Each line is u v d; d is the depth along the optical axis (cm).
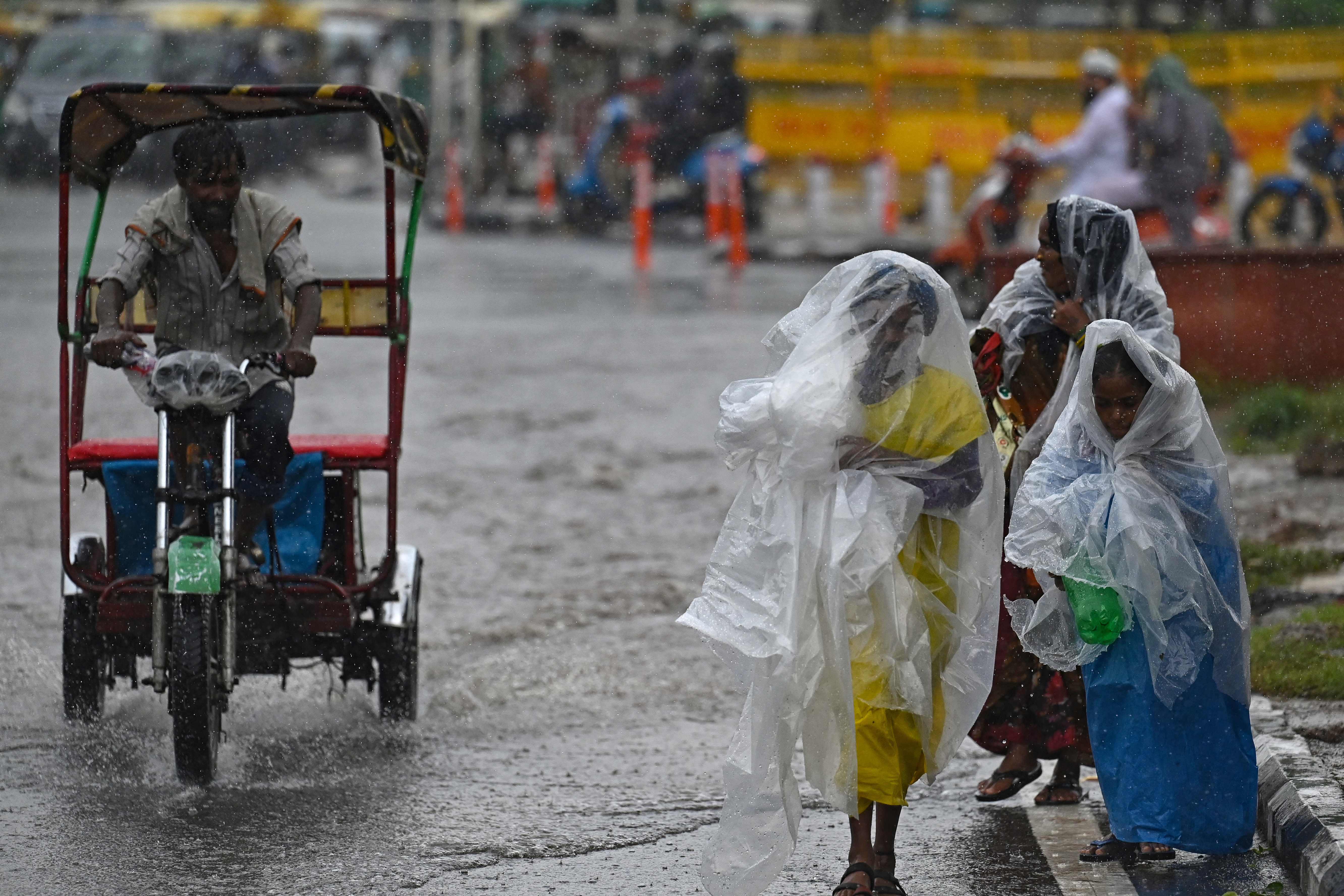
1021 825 1875
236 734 2178
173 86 2041
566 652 2564
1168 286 4200
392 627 2162
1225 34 9425
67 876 1692
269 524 2069
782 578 1540
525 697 2364
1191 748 1653
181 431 1977
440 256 7919
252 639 2031
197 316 2055
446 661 2522
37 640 2556
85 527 3284
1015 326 1855
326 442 2133
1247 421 3875
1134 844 1722
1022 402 1872
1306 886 1630
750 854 1538
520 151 10625
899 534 1546
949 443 1562
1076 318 1784
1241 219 5853
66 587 2136
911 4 12512
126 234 2022
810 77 9138
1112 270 1798
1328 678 2158
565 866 1741
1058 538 1622
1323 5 11181
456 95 11100
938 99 9044
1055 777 1964
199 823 1852
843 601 1520
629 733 2222
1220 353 4184
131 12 12700
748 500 1577
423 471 3806
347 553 2120
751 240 8262
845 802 1526
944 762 1633
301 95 2052
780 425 1522
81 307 2103
